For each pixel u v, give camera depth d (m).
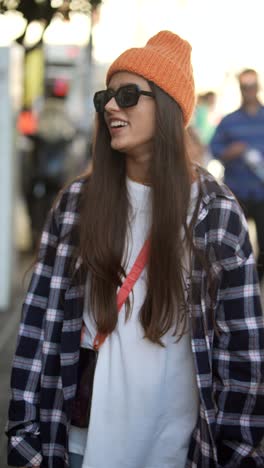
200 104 15.09
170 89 3.11
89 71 18.48
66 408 3.16
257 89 9.51
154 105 3.14
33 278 3.31
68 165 13.95
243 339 3.15
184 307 3.10
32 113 13.93
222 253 3.12
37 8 5.99
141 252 3.15
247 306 3.15
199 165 3.29
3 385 7.11
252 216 9.54
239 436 3.17
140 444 3.15
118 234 3.15
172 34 3.22
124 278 3.14
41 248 3.31
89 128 16.61
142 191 3.20
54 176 13.69
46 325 3.22
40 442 3.26
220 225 3.12
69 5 6.08
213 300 3.12
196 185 3.17
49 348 3.22
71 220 3.22
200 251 3.09
